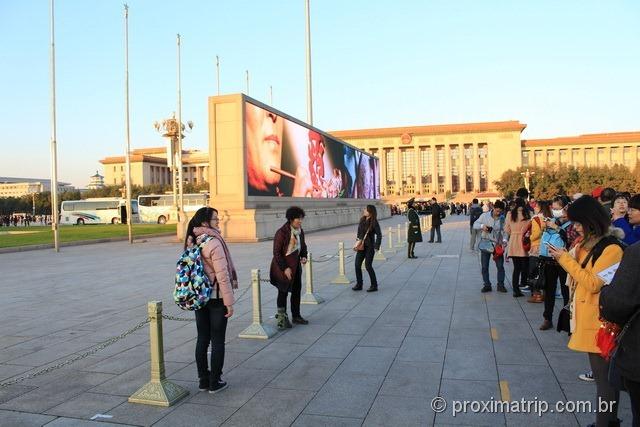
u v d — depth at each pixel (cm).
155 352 503
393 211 7725
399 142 11344
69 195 11262
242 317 854
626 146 11362
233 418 455
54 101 2412
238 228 2505
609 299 294
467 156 11306
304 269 1437
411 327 762
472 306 902
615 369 308
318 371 575
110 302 1028
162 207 6084
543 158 11662
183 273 507
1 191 18112
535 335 705
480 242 1051
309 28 3900
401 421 440
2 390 536
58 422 454
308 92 3894
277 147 3030
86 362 630
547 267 727
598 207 393
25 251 2409
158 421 453
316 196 3744
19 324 841
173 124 4216
